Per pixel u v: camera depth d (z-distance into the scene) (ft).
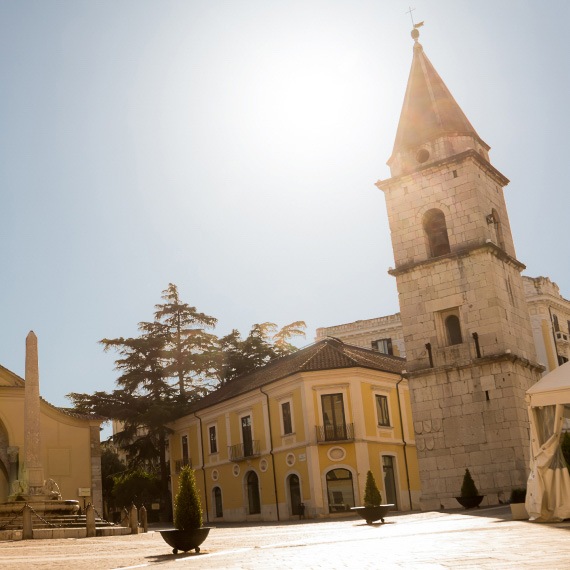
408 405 161.17
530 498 61.31
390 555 40.57
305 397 147.13
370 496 89.71
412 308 125.08
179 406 188.44
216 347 206.28
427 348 122.42
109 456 215.72
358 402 147.13
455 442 116.67
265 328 213.46
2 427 141.38
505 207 135.54
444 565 32.81
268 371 172.04
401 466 152.76
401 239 129.39
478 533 52.90
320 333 232.53
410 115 133.49
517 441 111.86
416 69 136.98
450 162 125.90
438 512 108.27
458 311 121.70
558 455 60.59
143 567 43.45
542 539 43.01
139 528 101.35
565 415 67.87
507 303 122.31
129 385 188.14
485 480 113.19
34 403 110.83
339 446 144.66
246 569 37.27
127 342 192.24
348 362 149.07
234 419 168.04
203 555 52.21
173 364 196.03
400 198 130.62
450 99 133.59
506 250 129.59
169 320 202.69
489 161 135.03
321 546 53.72
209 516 173.47
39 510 101.50
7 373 141.90
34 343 113.09
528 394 61.46
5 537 84.64
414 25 141.08
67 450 145.59
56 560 53.11
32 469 108.17
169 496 189.47
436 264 123.95
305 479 144.97
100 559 52.75
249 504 161.48
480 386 116.16
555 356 201.16
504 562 32.40
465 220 123.85
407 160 131.54
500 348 116.37
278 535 77.10
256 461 159.22
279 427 153.38
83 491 143.74
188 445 185.68
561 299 210.59
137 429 186.60
